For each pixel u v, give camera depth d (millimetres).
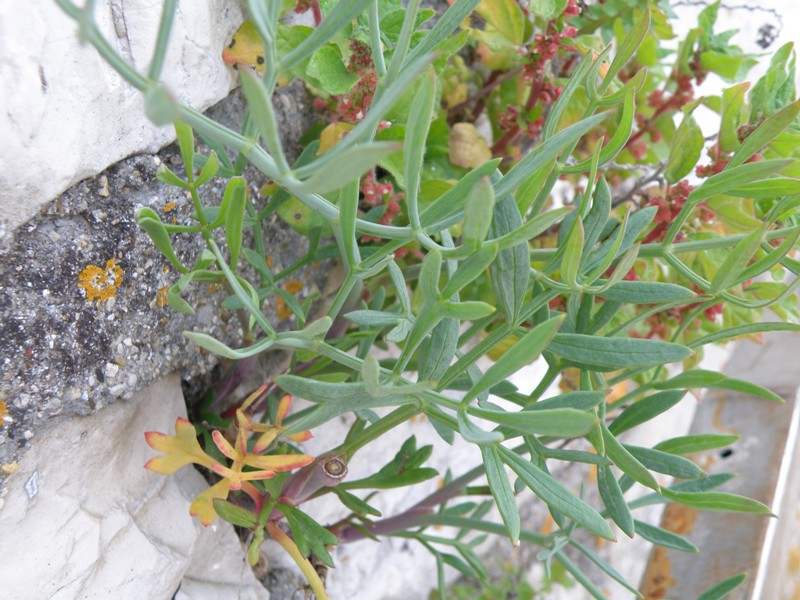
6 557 205
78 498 229
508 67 354
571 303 230
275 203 259
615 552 579
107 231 214
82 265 208
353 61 247
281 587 360
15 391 198
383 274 325
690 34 342
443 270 292
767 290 309
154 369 248
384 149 104
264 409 327
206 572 291
